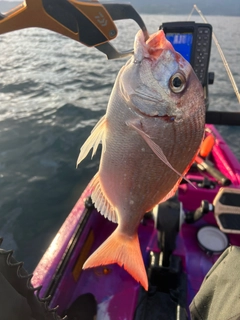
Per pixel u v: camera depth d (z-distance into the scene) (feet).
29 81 7.66
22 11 0.79
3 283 0.65
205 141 2.76
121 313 1.88
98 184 1.23
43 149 4.47
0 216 3.30
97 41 0.90
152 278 1.81
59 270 1.88
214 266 0.99
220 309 0.84
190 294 2.04
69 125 5.16
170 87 1.02
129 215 1.21
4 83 7.50
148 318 1.69
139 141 1.09
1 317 0.63
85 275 2.13
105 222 2.57
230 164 2.98
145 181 1.13
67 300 1.89
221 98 7.07
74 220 2.33
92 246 2.35
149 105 1.04
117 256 1.22
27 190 3.66
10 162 4.17
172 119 1.03
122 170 1.15
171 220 1.74
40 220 3.25
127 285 2.07
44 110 5.79
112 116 1.13
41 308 0.81
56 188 3.70
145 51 1.04
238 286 0.80
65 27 0.84
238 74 9.00
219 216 2.00
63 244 2.09
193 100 1.02
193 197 2.56
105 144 1.14
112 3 0.89
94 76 8.15
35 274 1.86
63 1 0.81
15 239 3.03
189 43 2.32
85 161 4.15
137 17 0.95
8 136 4.82
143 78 1.04
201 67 2.37
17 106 6.05
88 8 0.84
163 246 1.77
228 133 5.61
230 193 2.03
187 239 2.46
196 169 2.80
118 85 1.12
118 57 1.01
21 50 11.66
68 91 6.97
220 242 2.35
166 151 1.06
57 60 10.00
